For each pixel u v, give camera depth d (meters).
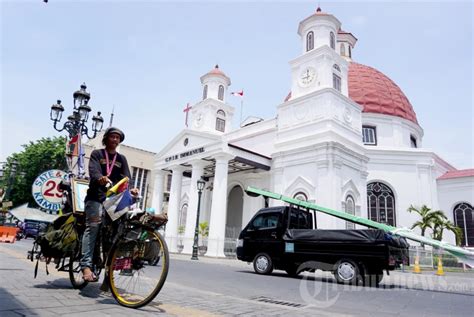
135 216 4.23
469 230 28.17
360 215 22.03
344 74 24.92
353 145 22.89
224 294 6.32
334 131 21.20
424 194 28.27
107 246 4.35
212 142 22.31
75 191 5.01
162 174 27.52
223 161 21.67
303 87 24.09
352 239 9.34
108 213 4.15
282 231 11.05
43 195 5.36
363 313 5.29
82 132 12.91
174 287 6.21
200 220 28.20
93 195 4.35
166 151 27.05
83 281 4.73
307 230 10.25
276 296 6.53
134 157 41.25
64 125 12.88
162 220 4.17
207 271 11.16
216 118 31.09
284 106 24.42
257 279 9.45
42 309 3.40
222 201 21.16
